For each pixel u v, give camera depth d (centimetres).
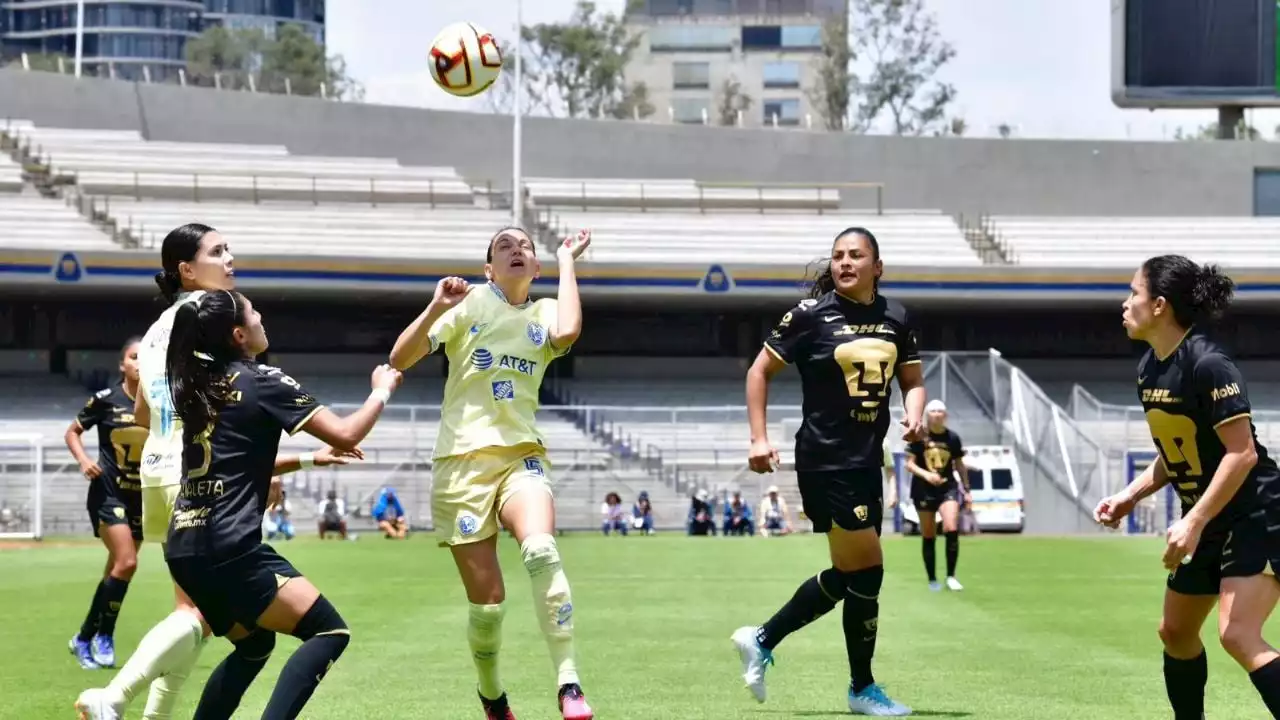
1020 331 5150
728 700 894
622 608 1541
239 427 625
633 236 4853
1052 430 3884
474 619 738
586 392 4794
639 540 3148
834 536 838
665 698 903
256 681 976
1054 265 4594
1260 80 4503
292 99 5288
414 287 4331
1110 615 1467
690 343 5034
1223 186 5575
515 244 751
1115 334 5175
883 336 838
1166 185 5575
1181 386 644
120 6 13638
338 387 4666
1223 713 852
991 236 5100
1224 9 4506
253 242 4516
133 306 4681
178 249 713
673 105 8575
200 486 622
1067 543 2988
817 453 838
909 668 1052
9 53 13650
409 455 3844
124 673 653
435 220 4788
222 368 632
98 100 5197
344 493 3691
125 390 1100
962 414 4194
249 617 620
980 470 3806
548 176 5400
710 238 4891
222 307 633
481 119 5369
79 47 5619
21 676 1029
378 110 5325
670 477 3925
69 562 2366
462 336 739
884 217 5100
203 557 616
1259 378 5141
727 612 1495
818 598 848
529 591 1728
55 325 4638
